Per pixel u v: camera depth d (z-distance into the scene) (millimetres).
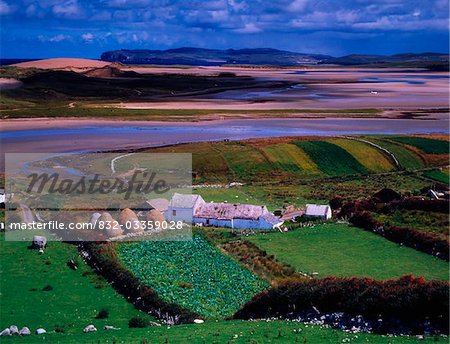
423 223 87188
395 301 47969
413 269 70688
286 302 54781
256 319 54156
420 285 48938
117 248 81125
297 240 85188
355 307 49719
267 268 73688
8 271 71812
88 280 69500
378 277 67750
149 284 67000
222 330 47812
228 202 111438
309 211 99250
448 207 91625
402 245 81062
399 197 103000
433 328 45250
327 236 86688
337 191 123188
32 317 57781
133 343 43750
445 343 41688
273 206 108375
